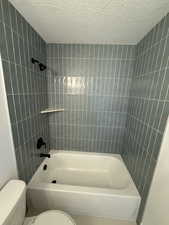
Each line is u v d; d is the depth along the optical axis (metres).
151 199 1.06
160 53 1.05
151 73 1.19
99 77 1.81
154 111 1.08
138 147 1.38
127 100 1.86
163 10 0.96
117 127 1.97
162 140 0.94
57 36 1.50
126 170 1.66
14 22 0.98
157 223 0.95
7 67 0.91
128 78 1.79
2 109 0.90
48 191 1.29
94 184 1.77
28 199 1.33
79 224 1.29
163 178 0.92
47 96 1.88
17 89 1.06
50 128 2.04
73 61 1.78
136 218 1.32
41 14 1.06
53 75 1.83
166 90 0.93
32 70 1.34
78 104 1.92
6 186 0.92
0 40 0.83
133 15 1.04
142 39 1.47
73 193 1.28
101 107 1.91
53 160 1.95
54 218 0.94
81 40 1.61
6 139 0.96
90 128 2.01
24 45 1.15
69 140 2.08
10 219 0.76
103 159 1.99
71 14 1.06
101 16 1.08
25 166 1.25
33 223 0.91
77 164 2.02
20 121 1.12
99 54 1.74
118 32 1.36
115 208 1.30
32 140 1.39
